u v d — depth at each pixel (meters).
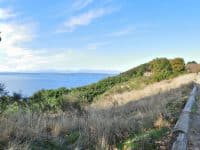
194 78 39.97
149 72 53.75
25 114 11.47
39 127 9.92
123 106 20.23
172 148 8.29
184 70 54.53
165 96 21.66
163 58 53.28
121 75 52.56
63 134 10.31
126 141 9.20
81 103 20.73
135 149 8.48
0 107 13.25
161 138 9.27
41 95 24.58
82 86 43.75
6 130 8.73
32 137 8.93
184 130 10.00
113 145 9.13
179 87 28.97
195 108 16.23
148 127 10.84
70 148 9.04
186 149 8.70
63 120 11.46
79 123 11.20
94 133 9.75
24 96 17.72
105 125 10.12
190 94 21.78
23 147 7.97
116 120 11.02
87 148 9.03
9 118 10.23
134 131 10.30
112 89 42.75
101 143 8.99
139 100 23.45
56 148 8.84
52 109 16.75
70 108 17.58
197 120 13.10
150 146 8.54
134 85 43.59
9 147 7.82
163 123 11.22
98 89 42.91
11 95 16.38
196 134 10.65
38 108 15.70
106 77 49.62
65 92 32.97
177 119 12.26
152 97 22.41
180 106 16.28
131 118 12.02
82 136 9.63
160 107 15.05
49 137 9.44
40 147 8.53
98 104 24.48
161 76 46.03
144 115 12.71
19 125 9.48
